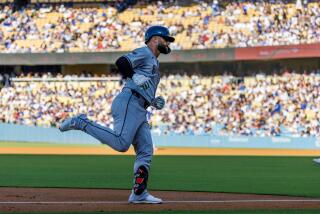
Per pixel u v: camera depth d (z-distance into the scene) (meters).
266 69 128.12
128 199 30.02
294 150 106.56
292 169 60.41
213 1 139.62
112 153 97.00
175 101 126.38
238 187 40.59
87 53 135.50
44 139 127.44
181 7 141.75
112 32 139.50
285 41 124.94
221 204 27.61
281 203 28.27
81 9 146.88
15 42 141.38
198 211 25.06
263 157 84.81
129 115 26.64
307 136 110.81
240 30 130.75
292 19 128.62
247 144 115.06
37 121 130.75
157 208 25.94
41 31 142.88
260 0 136.00
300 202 28.75
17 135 129.50
